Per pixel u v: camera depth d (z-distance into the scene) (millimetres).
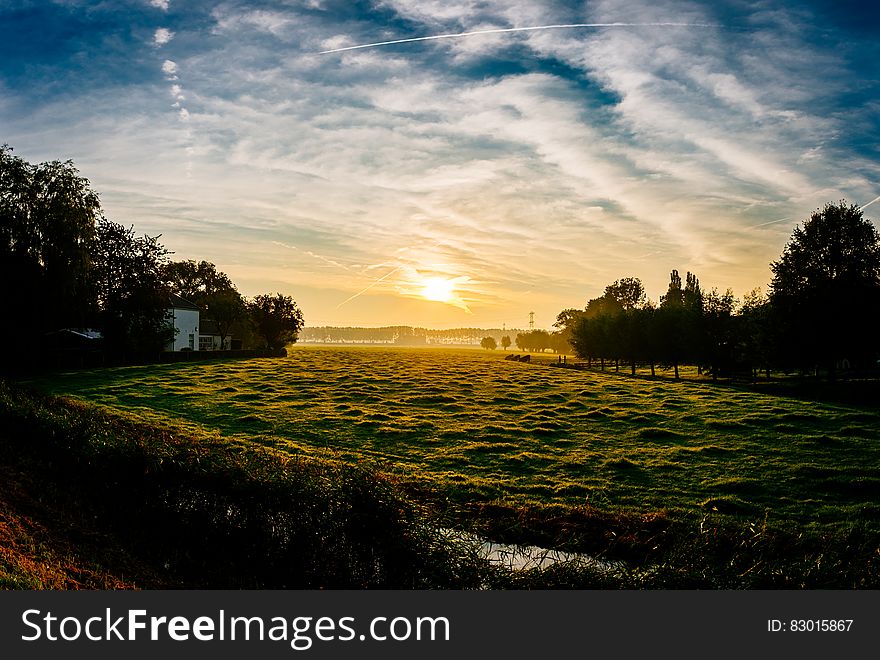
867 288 49781
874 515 18406
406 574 9594
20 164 54969
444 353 143250
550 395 49531
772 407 38938
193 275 130750
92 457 15898
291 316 118250
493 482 22406
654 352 67875
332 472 11977
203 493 12945
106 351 65250
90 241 57844
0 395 22906
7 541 11820
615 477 23688
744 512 19141
